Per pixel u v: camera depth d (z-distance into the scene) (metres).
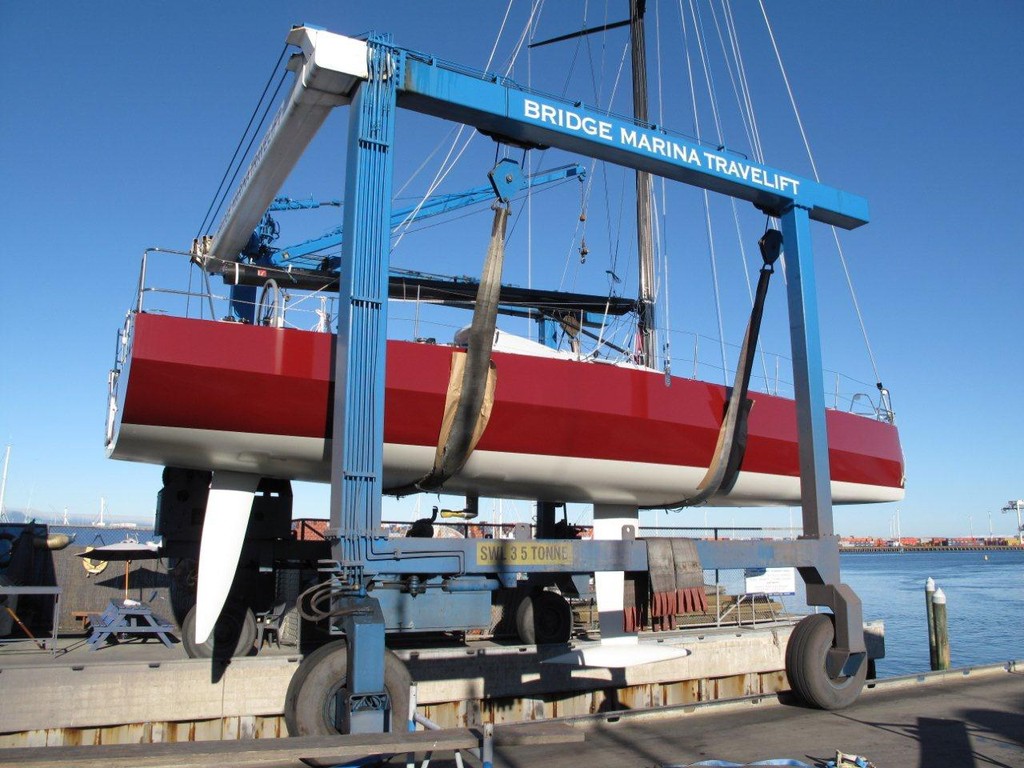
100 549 9.86
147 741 7.48
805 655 7.36
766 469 10.84
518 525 11.16
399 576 6.90
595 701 9.48
